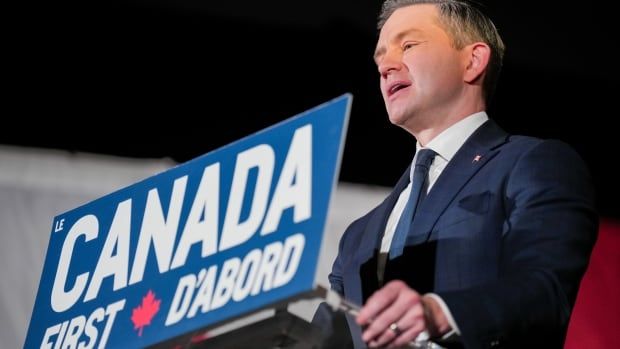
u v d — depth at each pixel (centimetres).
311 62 563
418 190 251
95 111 545
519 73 580
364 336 193
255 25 560
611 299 520
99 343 212
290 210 188
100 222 232
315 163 189
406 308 191
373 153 560
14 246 487
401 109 264
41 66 543
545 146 246
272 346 215
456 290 211
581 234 229
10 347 470
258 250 189
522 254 225
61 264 236
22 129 536
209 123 553
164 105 551
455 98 266
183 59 555
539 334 214
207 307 192
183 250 206
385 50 275
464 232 234
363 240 256
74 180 508
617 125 587
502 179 240
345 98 192
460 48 271
